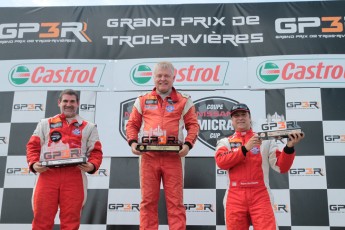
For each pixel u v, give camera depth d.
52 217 2.72
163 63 3.00
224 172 3.42
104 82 3.67
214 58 3.65
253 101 3.53
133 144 2.80
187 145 2.78
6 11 3.86
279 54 3.62
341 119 3.45
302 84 3.53
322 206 3.30
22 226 3.42
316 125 3.45
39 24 3.83
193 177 3.43
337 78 3.53
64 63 3.72
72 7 3.86
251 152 2.67
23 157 3.55
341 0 3.71
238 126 2.81
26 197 3.48
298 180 3.37
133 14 3.81
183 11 3.79
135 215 3.41
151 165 2.81
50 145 2.84
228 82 3.59
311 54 3.60
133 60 3.70
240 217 2.55
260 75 3.58
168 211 2.74
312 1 3.72
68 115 2.92
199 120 3.53
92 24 3.81
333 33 3.63
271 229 2.46
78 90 3.65
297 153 3.41
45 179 2.75
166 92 2.97
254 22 3.71
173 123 2.87
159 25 3.77
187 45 3.70
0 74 3.72
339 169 3.36
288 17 3.70
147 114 2.92
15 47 3.78
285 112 3.49
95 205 3.43
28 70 3.72
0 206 3.45
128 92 3.63
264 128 2.65
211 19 3.75
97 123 3.57
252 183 2.59
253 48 3.65
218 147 2.80
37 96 3.67
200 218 3.36
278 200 3.34
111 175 3.48
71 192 2.74
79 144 2.88
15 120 3.63
